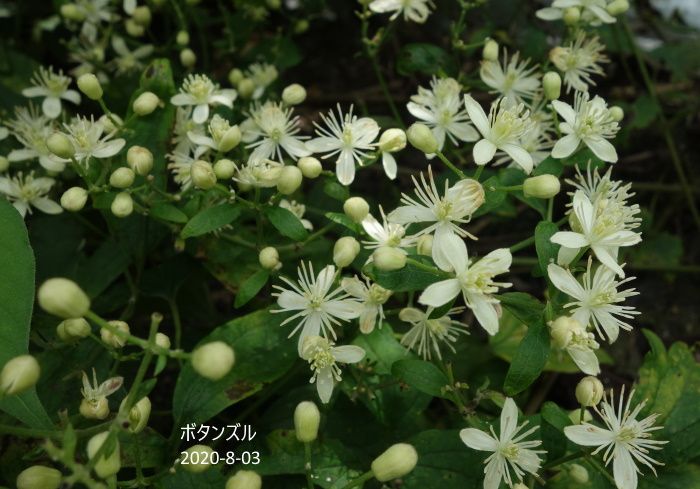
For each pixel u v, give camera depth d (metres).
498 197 0.11
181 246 0.13
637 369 0.18
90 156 0.12
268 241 0.14
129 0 0.16
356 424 0.13
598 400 0.10
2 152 0.15
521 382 0.10
